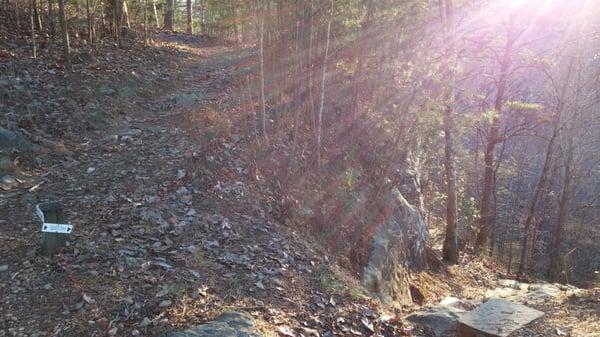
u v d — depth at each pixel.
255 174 6.67
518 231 24.84
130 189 5.77
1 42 10.02
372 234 7.73
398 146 9.02
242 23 9.30
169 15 22.03
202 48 16.86
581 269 22.91
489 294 9.23
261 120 7.44
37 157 6.50
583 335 4.59
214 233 5.19
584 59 15.78
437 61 9.12
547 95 17.70
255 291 4.38
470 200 15.84
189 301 3.92
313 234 6.66
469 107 11.50
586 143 19.55
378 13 8.27
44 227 4.20
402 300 7.53
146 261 4.36
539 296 6.19
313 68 8.26
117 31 13.03
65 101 8.20
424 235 10.22
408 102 8.70
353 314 4.68
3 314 3.56
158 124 8.33
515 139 22.64
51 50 10.47
